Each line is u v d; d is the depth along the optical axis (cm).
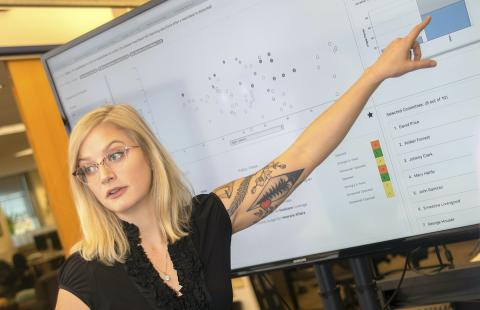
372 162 137
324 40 136
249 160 154
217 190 134
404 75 129
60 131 227
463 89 124
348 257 142
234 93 152
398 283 138
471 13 119
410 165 133
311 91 141
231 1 147
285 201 151
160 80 164
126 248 112
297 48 140
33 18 210
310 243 150
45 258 548
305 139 132
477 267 128
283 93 145
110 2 210
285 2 139
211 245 120
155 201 118
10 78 218
